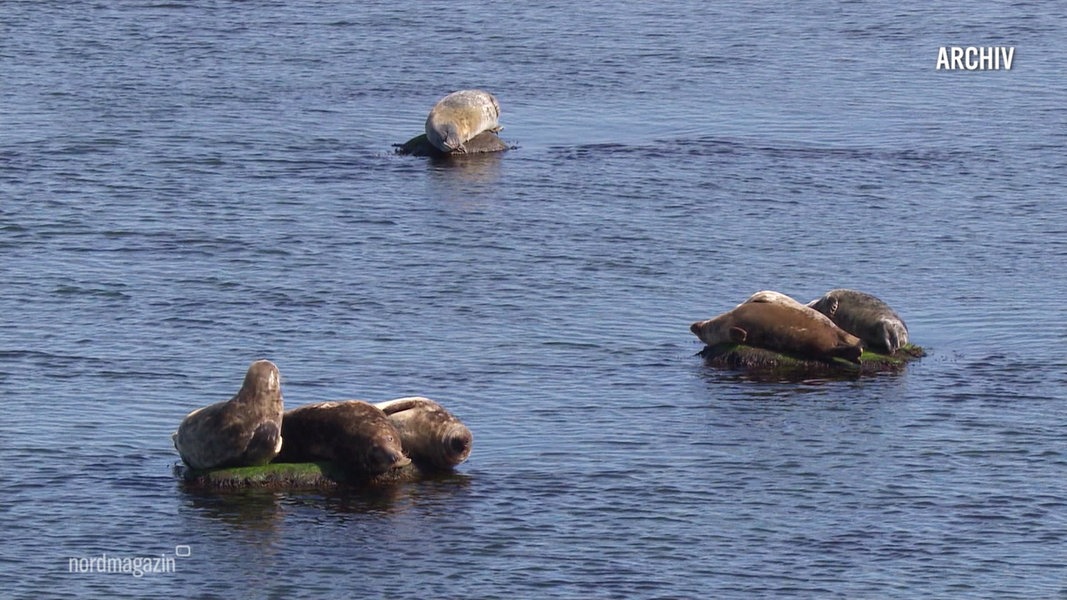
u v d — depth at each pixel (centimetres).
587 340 7312
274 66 13988
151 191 9912
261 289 8000
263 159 10819
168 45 14688
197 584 4941
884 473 5819
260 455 5603
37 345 7050
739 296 8069
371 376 6756
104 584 4934
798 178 10625
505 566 5081
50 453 5869
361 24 16038
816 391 6669
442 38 15462
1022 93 13588
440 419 5778
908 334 7456
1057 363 7044
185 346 7100
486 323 7531
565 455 5950
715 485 5706
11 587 4897
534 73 13962
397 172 10625
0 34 14825
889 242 9162
